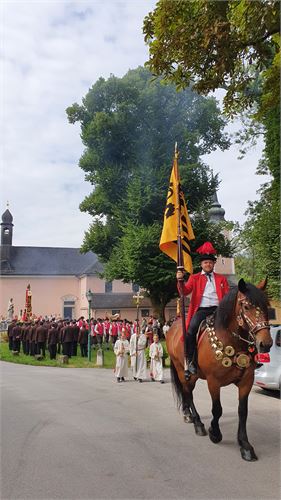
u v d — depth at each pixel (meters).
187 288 6.86
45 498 4.40
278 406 9.15
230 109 10.00
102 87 35.91
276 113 18.58
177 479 4.84
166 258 31.12
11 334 27.75
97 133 34.47
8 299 51.16
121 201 34.56
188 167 33.09
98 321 29.91
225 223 30.86
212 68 8.52
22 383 13.43
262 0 6.89
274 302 25.78
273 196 20.50
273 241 19.53
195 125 36.97
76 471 5.13
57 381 14.03
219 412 6.08
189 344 6.57
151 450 5.89
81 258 55.94
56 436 6.67
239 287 5.58
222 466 5.23
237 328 5.74
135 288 49.44
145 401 10.02
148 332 19.86
